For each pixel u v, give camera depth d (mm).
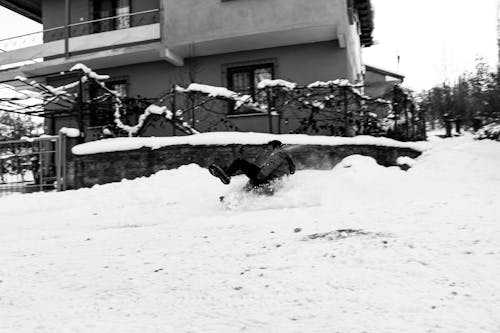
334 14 12859
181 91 12617
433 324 2484
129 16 16406
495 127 12344
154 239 5527
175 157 11047
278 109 12562
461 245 3842
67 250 5312
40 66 15828
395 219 5207
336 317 2689
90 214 8305
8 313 3260
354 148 11398
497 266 3277
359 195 7582
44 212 8945
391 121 14141
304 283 3316
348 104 12758
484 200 5926
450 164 9961
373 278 3287
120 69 15938
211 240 5102
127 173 11250
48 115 15625
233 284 3467
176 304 3168
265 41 14062
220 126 14117
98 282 3855
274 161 7844
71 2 17141
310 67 14172
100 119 14922
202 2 13961
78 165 11578
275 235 5016
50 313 3184
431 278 3184
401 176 9125
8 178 12188
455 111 20922
